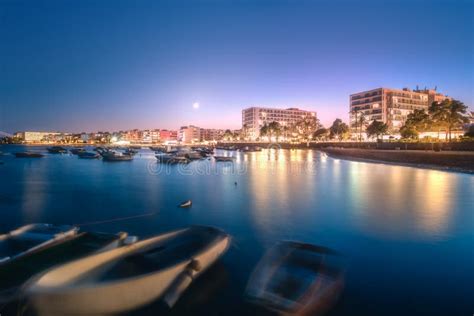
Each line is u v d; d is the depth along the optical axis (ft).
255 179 99.25
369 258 31.12
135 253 24.99
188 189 78.64
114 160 178.60
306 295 21.36
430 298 23.11
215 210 54.19
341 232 40.50
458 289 24.47
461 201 60.85
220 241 27.71
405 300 22.82
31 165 153.79
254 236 38.91
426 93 436.35
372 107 412.57
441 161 136.15
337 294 22.84
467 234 39.17
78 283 19.94
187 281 22.57
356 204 58.90
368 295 23.48
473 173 108.68
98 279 21.58
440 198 64.23
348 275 26.53
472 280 26.07
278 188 80.18
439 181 90.99
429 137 239.71
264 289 21.81
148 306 20.65
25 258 27.94
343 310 21.47
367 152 208.95
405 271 27.91
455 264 29.48
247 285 23.18
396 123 396.78
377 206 56.80
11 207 56.90
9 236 30.68
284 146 419.33
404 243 35.88
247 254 31.73
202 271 24.82
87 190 77.10
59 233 32.04
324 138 423.64
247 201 62.69
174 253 26.14
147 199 65.16
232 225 44.52
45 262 27.53
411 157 154.40
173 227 44.16
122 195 69.97
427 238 37.70
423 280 26.05
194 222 46.47
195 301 22.13
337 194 70.33
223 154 267.39
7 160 185.37
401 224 44.11
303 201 62.28
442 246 34.73
